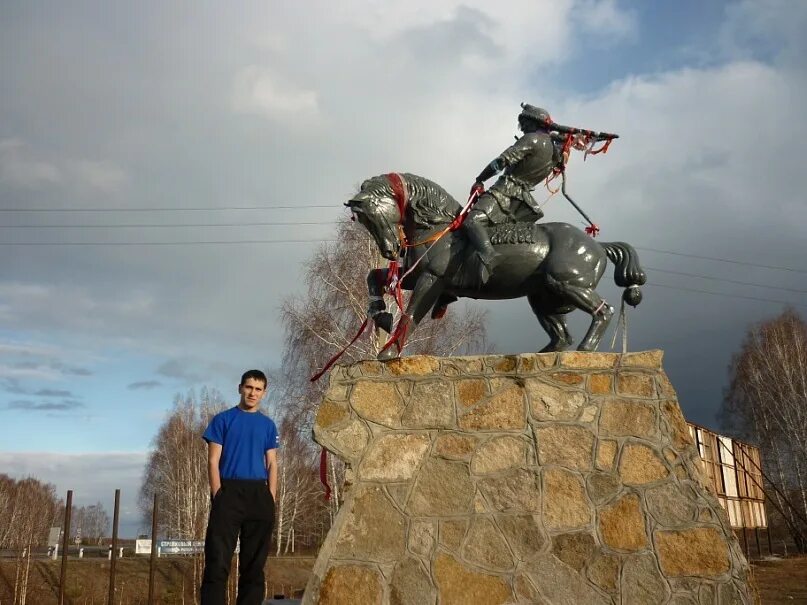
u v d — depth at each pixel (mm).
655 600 4445
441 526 4691
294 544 35125
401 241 5766
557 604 4469
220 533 4281
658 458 4746
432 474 4836
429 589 4547
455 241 5695
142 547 28844
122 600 21641
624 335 5621
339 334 16781
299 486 30719
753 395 28422
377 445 4949
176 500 31438
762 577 17234
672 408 4855
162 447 36531
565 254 5590
